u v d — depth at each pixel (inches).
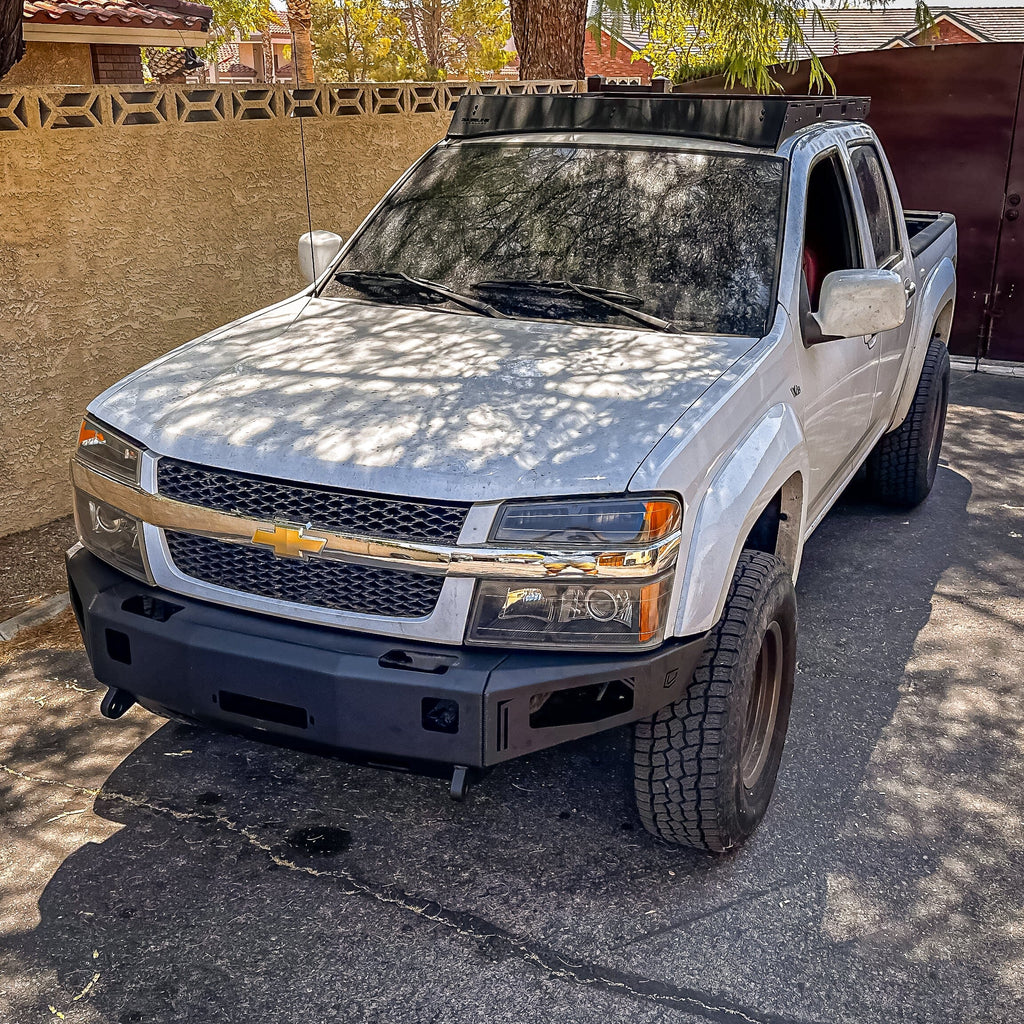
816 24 366.6
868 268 181.0
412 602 112.3
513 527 108.7
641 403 122.1
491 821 138.7
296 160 281.1
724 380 128.2
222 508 117.1
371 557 111.3
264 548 115.6
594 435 115.6
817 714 163.3
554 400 123.0
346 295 161.8
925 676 174.9
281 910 122.6
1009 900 125.4
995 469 273.7
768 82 379.6
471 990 111.6
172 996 110.4
